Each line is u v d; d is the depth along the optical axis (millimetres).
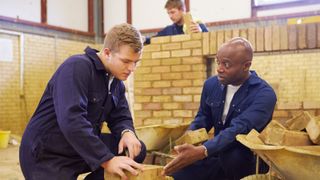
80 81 1590
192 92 3584
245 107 2217
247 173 2227
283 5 6465
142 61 3797
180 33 4105
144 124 3787
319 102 2939
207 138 2258
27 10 6805
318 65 5836
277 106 3031
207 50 3529
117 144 1870
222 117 2338
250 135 1803
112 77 1795
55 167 1653
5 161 4258
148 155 2637
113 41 1626
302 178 1565
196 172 2291
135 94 3840
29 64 6750
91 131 1530
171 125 2547
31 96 6785
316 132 1646
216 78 2451
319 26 3166
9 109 6430
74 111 1517
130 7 7789
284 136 1714
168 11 4133
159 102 3725
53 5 7285
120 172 1484
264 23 6570
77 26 7805
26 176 1676
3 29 6328
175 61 3660
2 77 6320
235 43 2152
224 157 2191
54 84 1639
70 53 7559
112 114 1917
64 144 1667
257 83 2230
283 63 6035
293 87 6012
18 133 6562
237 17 6836
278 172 1715
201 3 7105
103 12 8070
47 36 7098
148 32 7594
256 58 6203
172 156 2432
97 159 1507
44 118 1673
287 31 3270
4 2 6410
